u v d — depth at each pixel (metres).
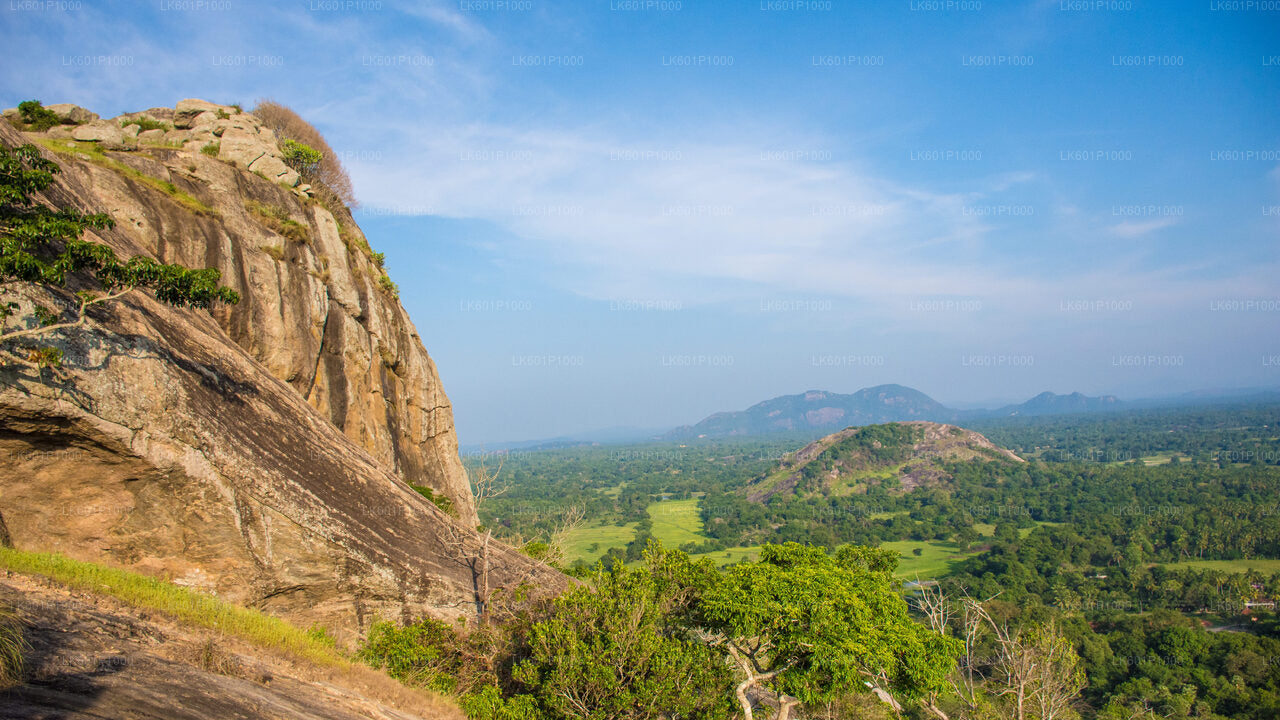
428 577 17.27
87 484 12.51
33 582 10.15
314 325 23.30
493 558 19.97
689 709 14.10
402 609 16.53
